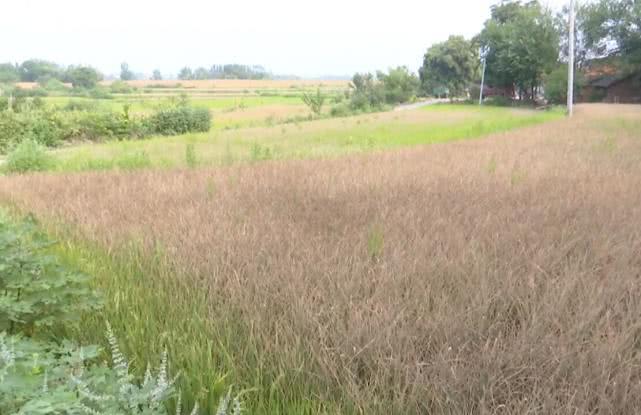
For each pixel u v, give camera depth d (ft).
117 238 21.35
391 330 11.91
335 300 13.58
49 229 23.40
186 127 115.96
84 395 8.11
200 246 19.30
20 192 33.86
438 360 10.68
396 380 10.26
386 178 34.65
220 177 37.17
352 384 10.06
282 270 15.89
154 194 30.76
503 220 22.21
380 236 19.11
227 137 89.51
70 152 69.46
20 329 12.80
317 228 21.54
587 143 57.72
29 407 6.82
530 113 162.71
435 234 19.94
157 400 8.61
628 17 247.70
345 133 91.76
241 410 9.53
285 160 49.19
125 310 14.40
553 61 270.87
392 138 79.56
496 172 36.78
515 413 9.28
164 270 17.19
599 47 267.80
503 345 11.25
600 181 32.14
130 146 75.31
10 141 88.22
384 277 15.19
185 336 12.28
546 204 25.45
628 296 14.44
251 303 13.93
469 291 14.20
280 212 24.71
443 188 30.63
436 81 343.05
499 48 286.66
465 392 9.88
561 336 11.46
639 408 9.36
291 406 9.98
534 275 15.60
